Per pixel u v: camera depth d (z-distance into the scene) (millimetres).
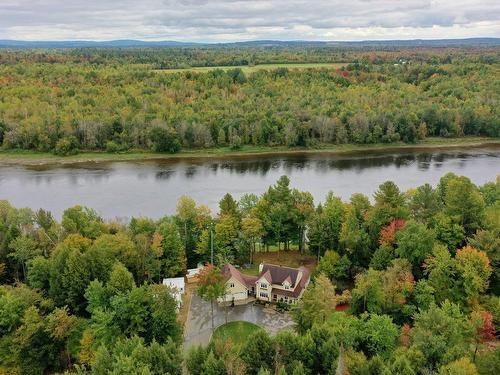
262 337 51062
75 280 67125
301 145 189250
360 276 69562
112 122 183250
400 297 65500
